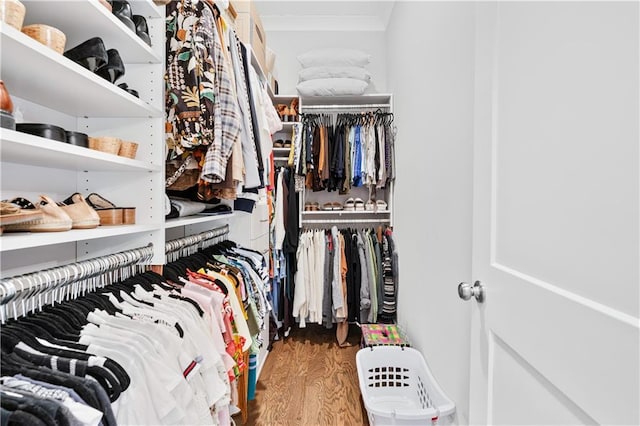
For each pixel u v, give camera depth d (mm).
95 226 848
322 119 2801
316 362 2322
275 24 3145
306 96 2742
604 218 515
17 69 676
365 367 1843
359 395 1924
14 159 782
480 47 927
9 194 839
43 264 919
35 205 745
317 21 3123
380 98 2762
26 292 665
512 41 776
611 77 505
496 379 838
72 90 799
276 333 2688
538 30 679
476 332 941
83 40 891
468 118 1237
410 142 2104
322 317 2555
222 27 1243
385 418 1343
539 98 678
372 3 2857
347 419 1719
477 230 941
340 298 2475
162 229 1038
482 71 915
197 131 999
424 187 1785
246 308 1438
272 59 2666
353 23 3125
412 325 2027
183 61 1016
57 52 675
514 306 750
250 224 1932
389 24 2932
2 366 539
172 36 1080
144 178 1043
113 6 886
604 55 518
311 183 2658
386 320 2492
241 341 1190
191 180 1244
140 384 614
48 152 679
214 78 1061
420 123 1872
